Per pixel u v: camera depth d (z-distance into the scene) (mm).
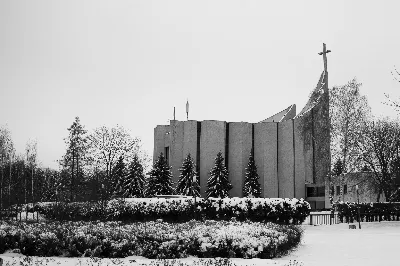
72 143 56500
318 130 51250
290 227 19016
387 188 46344
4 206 39219
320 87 60156
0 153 55000
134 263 12625
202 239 14430
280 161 68125
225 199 27562
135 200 28625
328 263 13203
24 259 13117
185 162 63812
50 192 53406
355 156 46406
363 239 20953
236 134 70750
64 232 15500
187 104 72875
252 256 14172
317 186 64188
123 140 48344
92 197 33094
